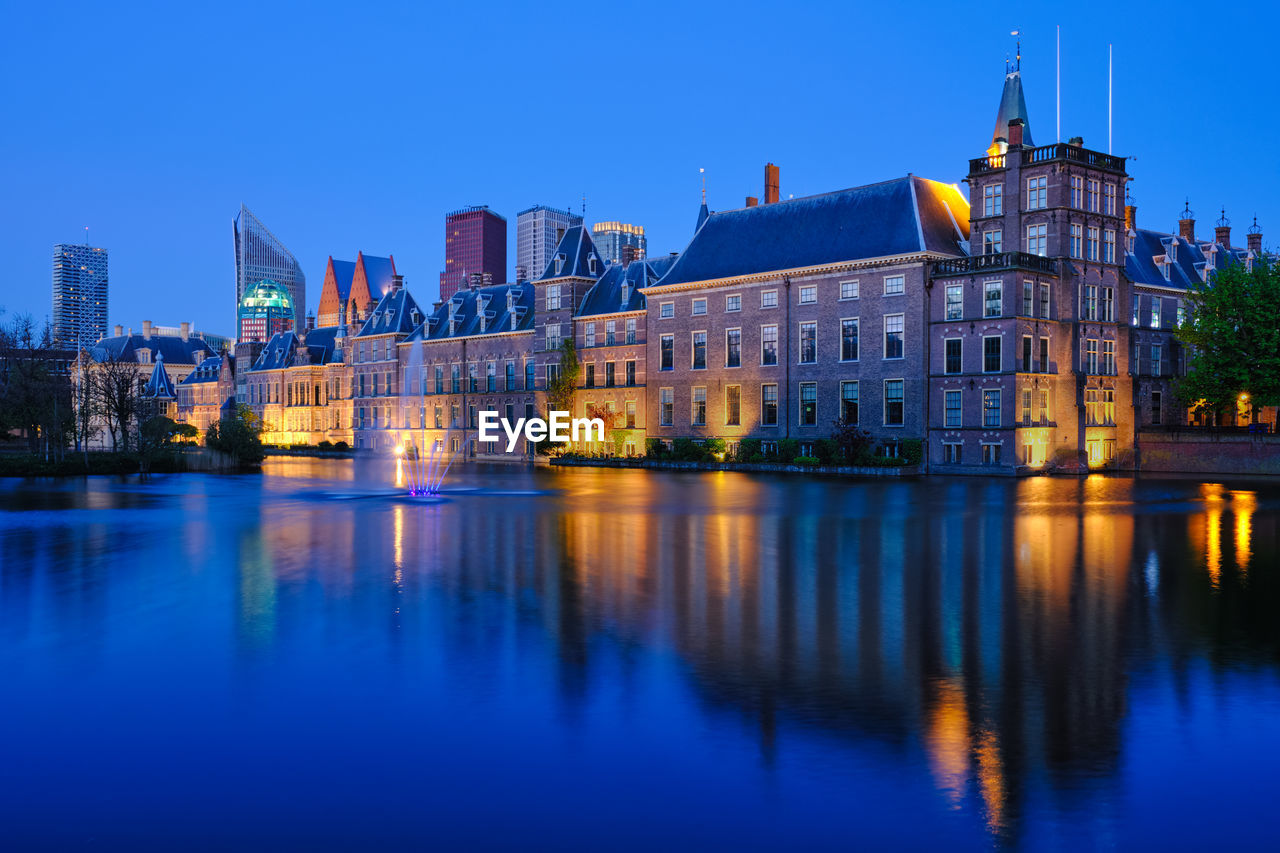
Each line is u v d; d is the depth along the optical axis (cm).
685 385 8006
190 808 881
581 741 1035
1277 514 3403
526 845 805
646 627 1568
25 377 8244
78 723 1107
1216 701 1170
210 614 1678
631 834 823
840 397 6950
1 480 5834
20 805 890
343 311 14475
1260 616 1650
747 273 7512
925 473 6431
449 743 1033
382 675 1288
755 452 7369
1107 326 6681
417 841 814
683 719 1102
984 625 1581
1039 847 802
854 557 2350
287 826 845
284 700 1184
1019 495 4369
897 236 6688
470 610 1706
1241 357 6347
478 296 10919
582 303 9269
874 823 843
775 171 8431
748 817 855
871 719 1103
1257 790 912
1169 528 2967
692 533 2862
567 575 2086
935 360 6450
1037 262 6238
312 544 2628
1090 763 975
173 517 3403
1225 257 8475
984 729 1070
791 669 1312
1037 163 6431
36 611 1708
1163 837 820
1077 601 1786
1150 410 7512
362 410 12456
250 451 7969
